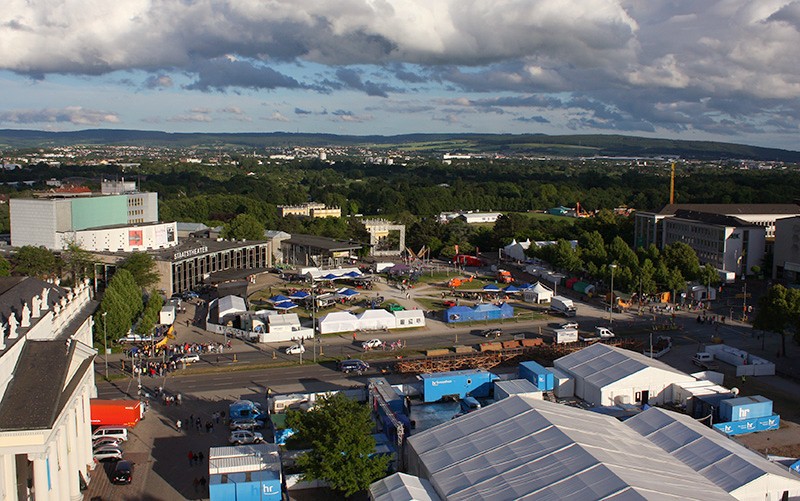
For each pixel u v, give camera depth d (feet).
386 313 557.74
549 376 383.45
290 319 529.45
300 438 286.05
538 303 652.89
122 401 347.56
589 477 235.20
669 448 281.95
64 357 250.37
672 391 378.73
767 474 251.39
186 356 463.83
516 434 276.62
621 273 652.07
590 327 561.43
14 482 225.15
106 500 271.90
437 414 352.28
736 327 558.56
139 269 623.36
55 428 230.07
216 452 285.64
